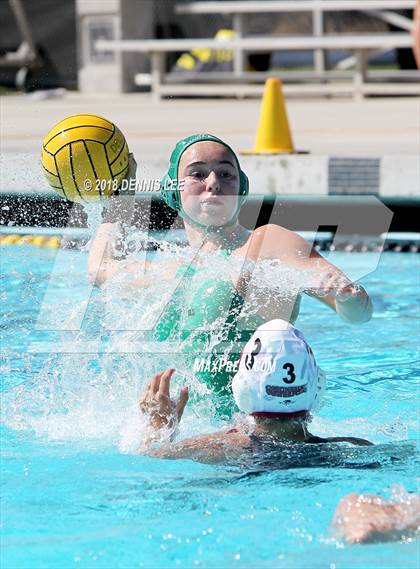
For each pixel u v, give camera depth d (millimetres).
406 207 24703
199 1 58031
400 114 38250
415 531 8727
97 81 54875
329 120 36750
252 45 44312
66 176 13016
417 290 20750
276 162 25328
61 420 11906
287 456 10359
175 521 8992
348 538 8602
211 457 10383
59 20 63188
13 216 22109
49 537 8695
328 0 47312
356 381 14492
